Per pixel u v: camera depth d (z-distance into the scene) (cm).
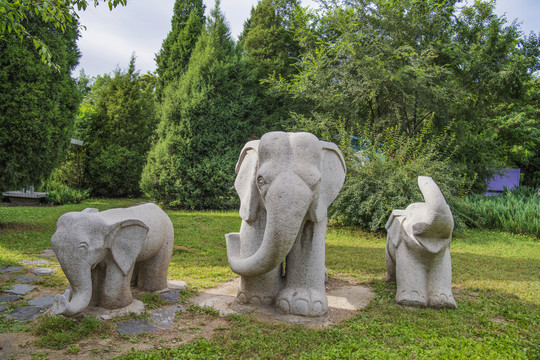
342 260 623
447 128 1083
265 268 328
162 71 1816
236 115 1370
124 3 504
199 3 1864
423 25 1287
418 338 322
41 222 858
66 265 311
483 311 400
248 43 1827
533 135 1692
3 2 426
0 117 684
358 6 1289
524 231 962
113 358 270
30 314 346
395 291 459
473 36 1482
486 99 1460
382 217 823
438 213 380
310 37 1482
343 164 396
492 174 1452
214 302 402
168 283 461
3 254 554
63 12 507
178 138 1267
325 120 1138
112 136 1570
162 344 300
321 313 363
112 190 1575
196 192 1263
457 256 680
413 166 879
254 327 332
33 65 718
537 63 1902
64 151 838
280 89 1436
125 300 358
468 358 284
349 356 285
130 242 355
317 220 350
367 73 1134
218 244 727
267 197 312
